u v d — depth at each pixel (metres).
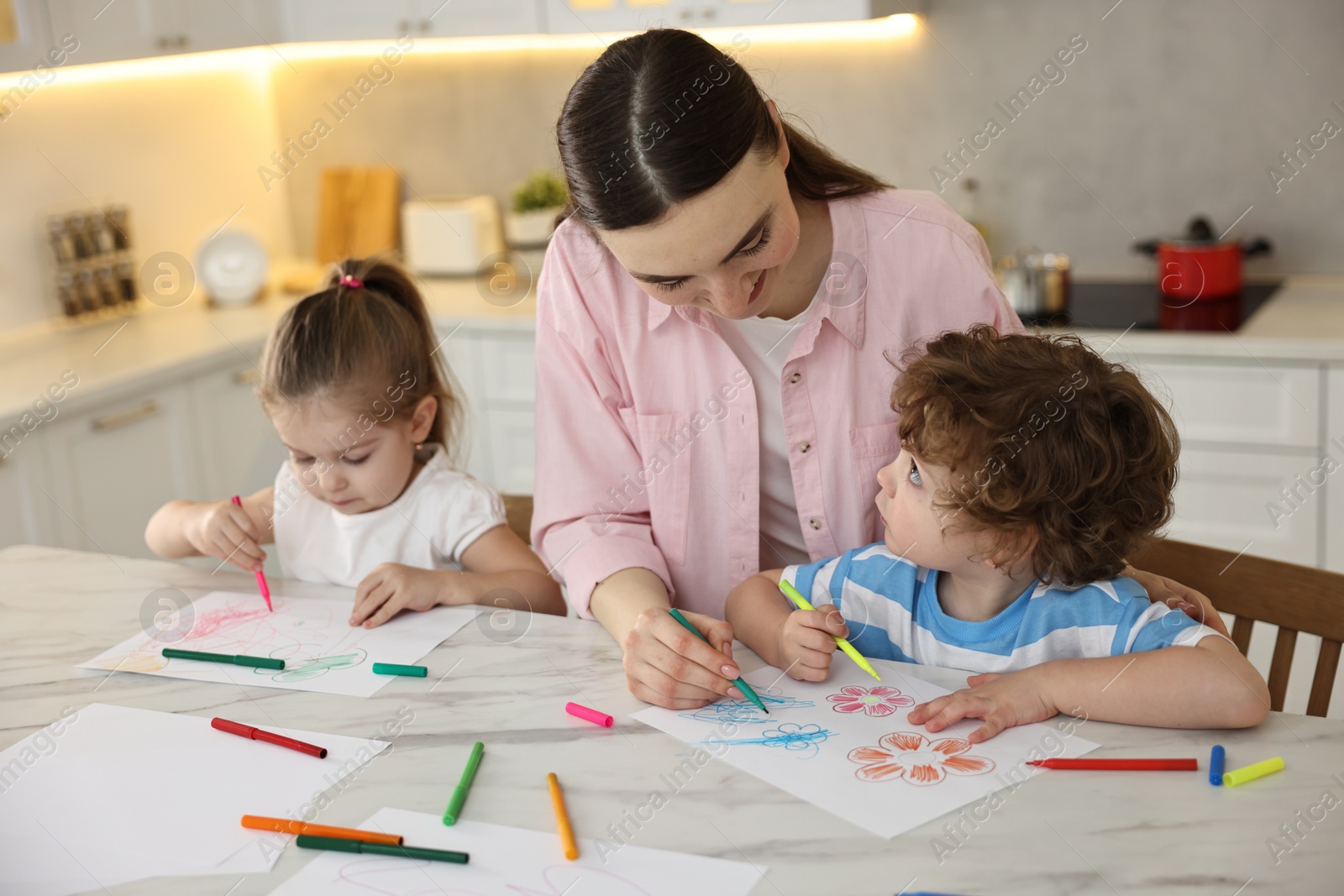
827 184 1.19
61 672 1.18
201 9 2.98
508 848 0.85
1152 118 2.76
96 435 2.49
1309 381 2.23
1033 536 1.06
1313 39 2.58
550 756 0.97
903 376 1.11
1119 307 2.56
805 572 1.22
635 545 1.26
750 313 1.09
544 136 3.36
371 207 3.52
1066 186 2.87
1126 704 0.97
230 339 2.86
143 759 1.00
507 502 1.66
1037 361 1.06
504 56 3.32
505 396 2.91
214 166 3.40
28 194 2.87
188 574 1.44
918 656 1.16
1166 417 1.12
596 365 1.27
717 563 1.32
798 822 0.86
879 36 2.93
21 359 2.68
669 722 1.02
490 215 3.38
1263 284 2.68
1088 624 1.07
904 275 1.20
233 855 0.86
